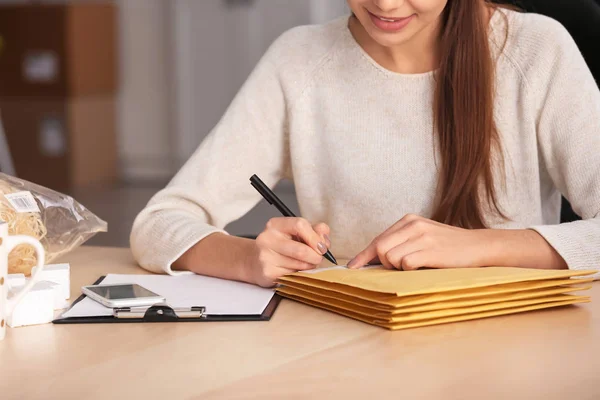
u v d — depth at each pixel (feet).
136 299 3.65
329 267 4.28
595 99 5.25
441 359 3.00
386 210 5.49
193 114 22.86
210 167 5.48
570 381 2.77
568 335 3.29
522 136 5.37
